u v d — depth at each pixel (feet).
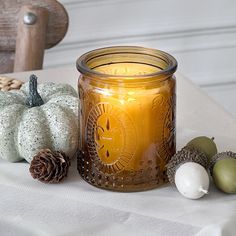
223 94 5.65
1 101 2.53
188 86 3.25
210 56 5.48
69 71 3.42
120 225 2.20
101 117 2.25
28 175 2.41
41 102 2.52
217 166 2.25
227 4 5.32
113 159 2.27
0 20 3.74
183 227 2.15
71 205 2.26
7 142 2.42
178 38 5.36
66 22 3.75
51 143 2.42
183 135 2.66
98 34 5.20
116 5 5.13
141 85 2.23
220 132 2.76
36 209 2.27
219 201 2.24
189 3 5.25
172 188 2.32
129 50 2.43
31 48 3.68
